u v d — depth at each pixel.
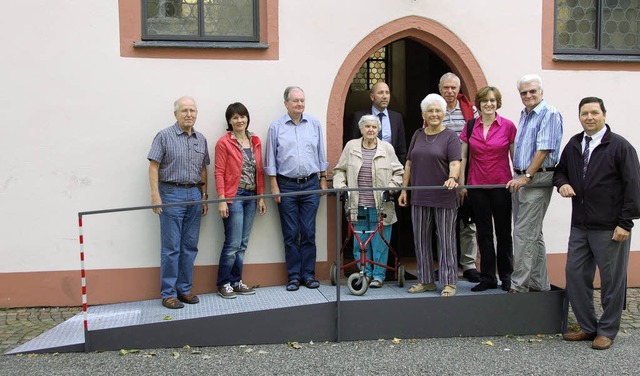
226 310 5.38
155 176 5.75
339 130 6.50
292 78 6.40
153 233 6.27
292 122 6.16
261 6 6.38
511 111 6.74
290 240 6.19
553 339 5.33
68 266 6.20
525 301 5.45
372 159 5.94
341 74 6.47
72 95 6.12
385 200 5.96
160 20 6.29
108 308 5.90
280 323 5.23
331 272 6.20
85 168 6.16
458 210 5.96
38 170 6.12
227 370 4.60
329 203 6.48
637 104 6.90
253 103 6.35
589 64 6.81
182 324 5.11
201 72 6.27
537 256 5.53
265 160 6.28
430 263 5.68
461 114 6.25
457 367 4.66
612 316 5.06
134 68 6.18
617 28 7.00
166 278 5.75
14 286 6.15
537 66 6.75
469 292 5.66
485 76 6.68
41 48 6.07
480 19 6.65
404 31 6.55
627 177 4.82
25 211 6.12
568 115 6.81
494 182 5.68
